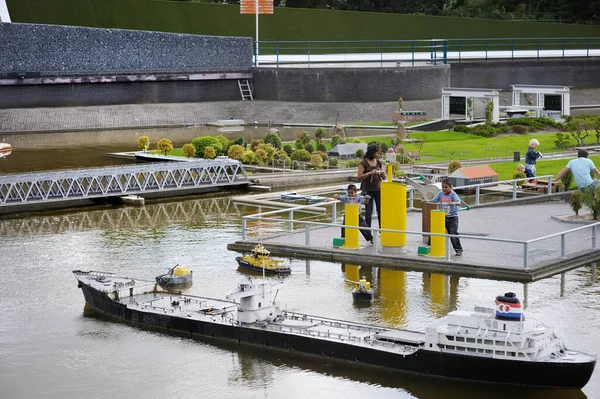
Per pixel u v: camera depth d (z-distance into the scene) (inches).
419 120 5989.2
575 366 1743.4
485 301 2242.9
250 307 2057.1
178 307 2214.6
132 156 4825.3
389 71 6702.8
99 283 2353.6
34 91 6235.2
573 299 2265.0
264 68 6894.7
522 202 3324.3
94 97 6456.7
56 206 3595.0
